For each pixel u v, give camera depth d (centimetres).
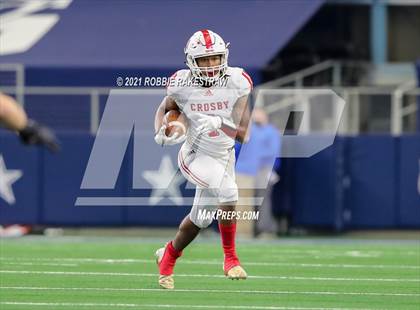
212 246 3719
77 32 5025
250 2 5078
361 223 4388
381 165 4372
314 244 3944
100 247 3681
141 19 5072
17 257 3259
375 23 5684
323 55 5609
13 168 4341
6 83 4822
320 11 5681
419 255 3462
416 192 4359
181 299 2238
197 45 2233
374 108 4650
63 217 4325
